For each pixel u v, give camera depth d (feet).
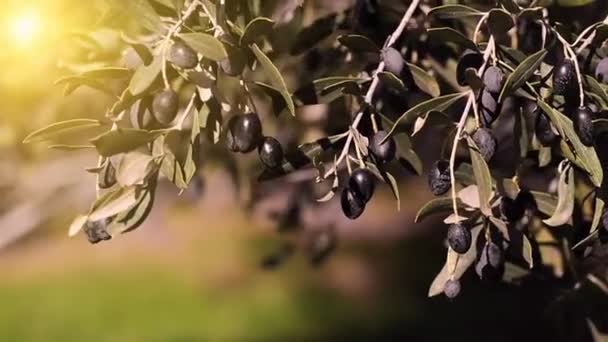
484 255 3.43
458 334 12.42
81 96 5.12
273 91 3.47
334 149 3.56
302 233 6.08
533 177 4.00
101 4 3.76
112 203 3.34
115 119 3.28
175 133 3.30
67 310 16.52
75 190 6.55
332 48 3.88
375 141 3.43
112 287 17.25
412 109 3.32
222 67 3.30
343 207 3.43
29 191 6.52
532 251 3.63
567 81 3.32
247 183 5.31
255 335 14.89
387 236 17.22
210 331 15.23
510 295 12.43
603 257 3.91
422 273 15.61
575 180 3.67
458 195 3.40
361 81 3.50
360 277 15.93
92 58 3.67
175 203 6.52
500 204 3.46
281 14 3.94
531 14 3.42
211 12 3.30
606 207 3.42
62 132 3.34
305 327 14.78
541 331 11.69
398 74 3.45
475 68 3.40
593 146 3.31
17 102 5.18
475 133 3.32
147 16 3.37
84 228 3.46
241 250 18.06
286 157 3.50
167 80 3.24
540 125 3.42
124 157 3.30
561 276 4.03
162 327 15.52
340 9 4.17
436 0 3.73
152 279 17.40
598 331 4.08
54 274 17.93
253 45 3.27
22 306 16.78
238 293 16.39
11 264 18.31
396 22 3.77
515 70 3.26
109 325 15.90
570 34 3.44
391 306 14.61
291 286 16.21
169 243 18.28
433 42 3.70
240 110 3.39
